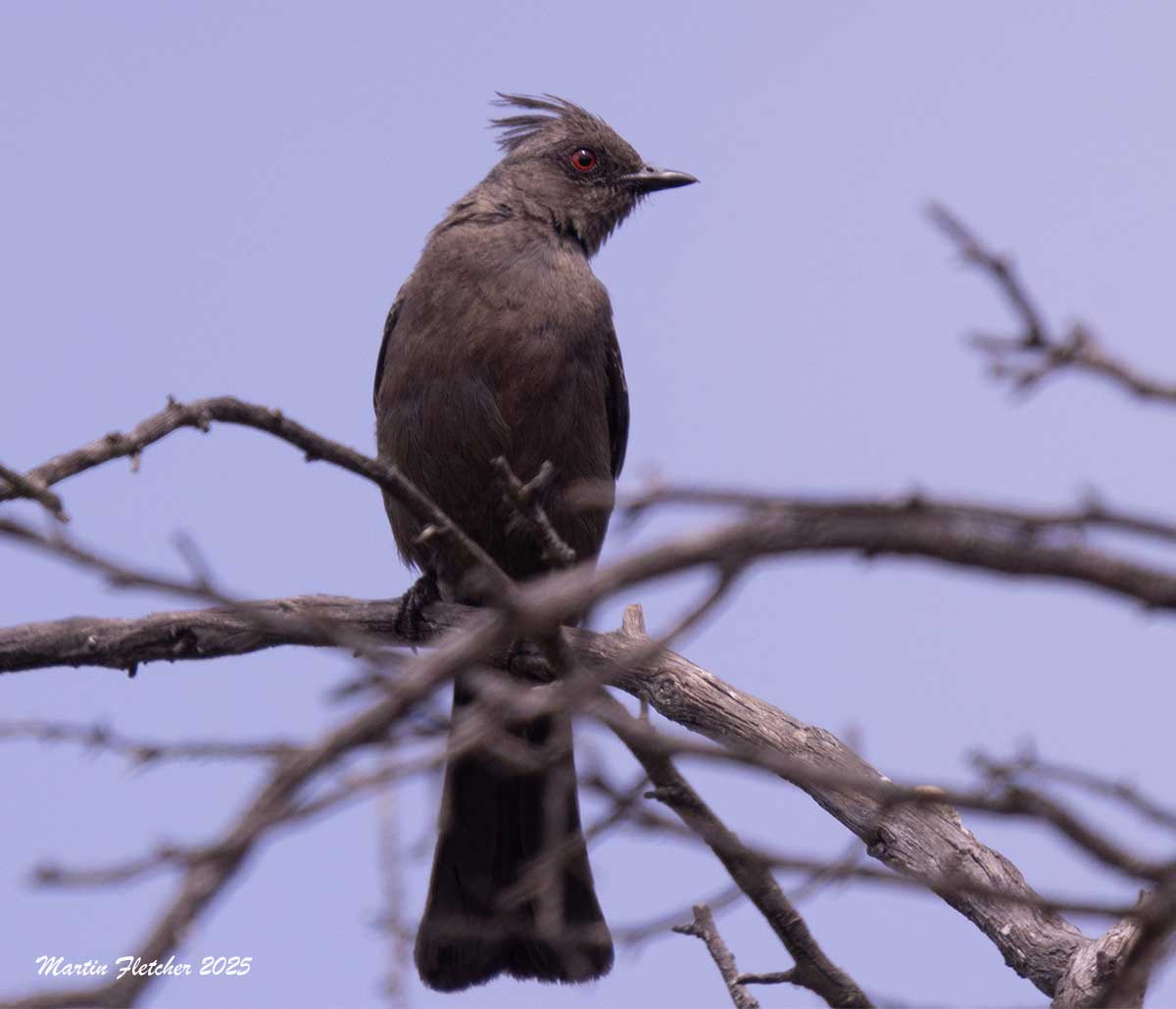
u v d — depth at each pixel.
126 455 6.95
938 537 4.20
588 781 5.86
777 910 6.84
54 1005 4.18
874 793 4.80
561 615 4.64
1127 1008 5.26
